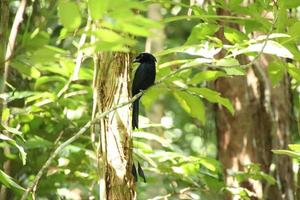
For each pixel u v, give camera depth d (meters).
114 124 7.27
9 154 10.55
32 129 11.48
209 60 7.88
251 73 11.41
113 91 7.31
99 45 4.80
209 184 11.12
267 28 8.63
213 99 8.85
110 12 4.62
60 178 11.66
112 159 7.22
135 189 7.36
